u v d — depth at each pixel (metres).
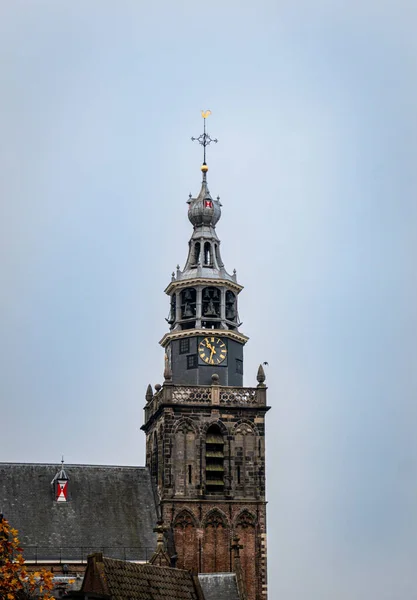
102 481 122.69
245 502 121.06
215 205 131.88
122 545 117.69
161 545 113.62
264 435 123.19
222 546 119.69
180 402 122.12
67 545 116.50
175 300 129.12
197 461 121.12
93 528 118.31
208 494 120.69
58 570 115.00
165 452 120.69
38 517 118.00
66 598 77.88
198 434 121.75
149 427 128.38
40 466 122.31
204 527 119.75
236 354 126.88
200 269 128.38
